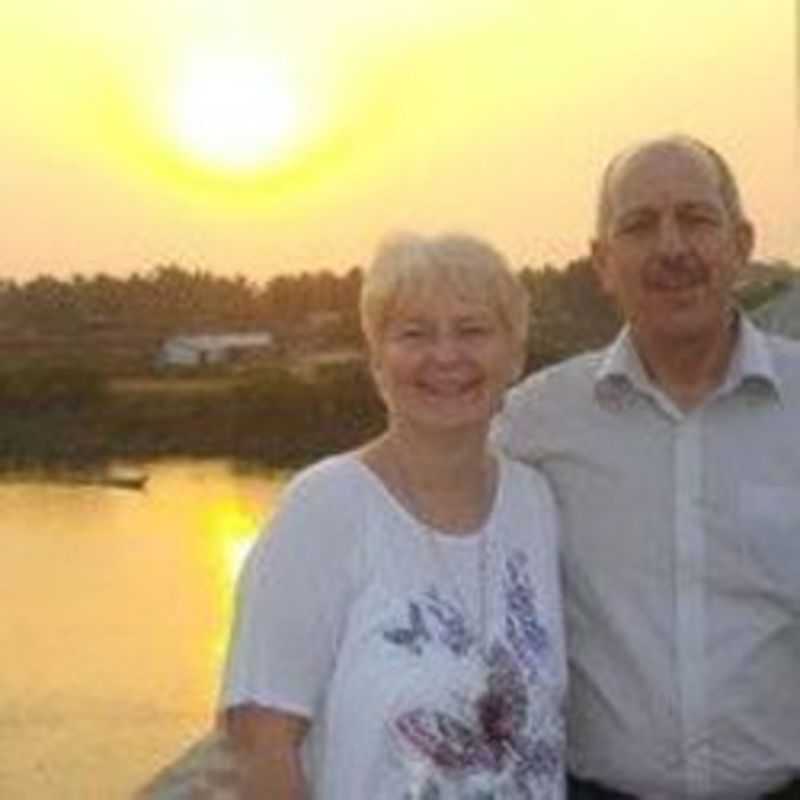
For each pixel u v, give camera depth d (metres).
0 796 24.41
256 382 75.62
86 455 73.81
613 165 2.50
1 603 40.91
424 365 2.26
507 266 2.30
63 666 33.06
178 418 77.31
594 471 2.48
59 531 53.69
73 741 27.31
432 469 2.28
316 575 2.24
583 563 2.48
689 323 2.43
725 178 2.46
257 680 2.24
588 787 2.52
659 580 2.46
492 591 2.27
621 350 2.48
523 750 2.22
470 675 2.21
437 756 2.18
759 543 2.45
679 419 2.46
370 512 2.26
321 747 2.25
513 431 2.52
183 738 27.33
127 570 45.38
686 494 2.45
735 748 2.45
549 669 2.28
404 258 2.27
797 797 2.49
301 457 69.25
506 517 2.33
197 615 38.28
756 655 2.45
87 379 82.56
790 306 4.93
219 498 59.56
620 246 2.46
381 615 2.22
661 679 2.45
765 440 2.46
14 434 77.69
